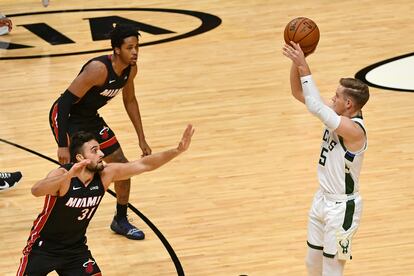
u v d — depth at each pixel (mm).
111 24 30359
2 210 16031
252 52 26375
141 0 34344
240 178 17250
